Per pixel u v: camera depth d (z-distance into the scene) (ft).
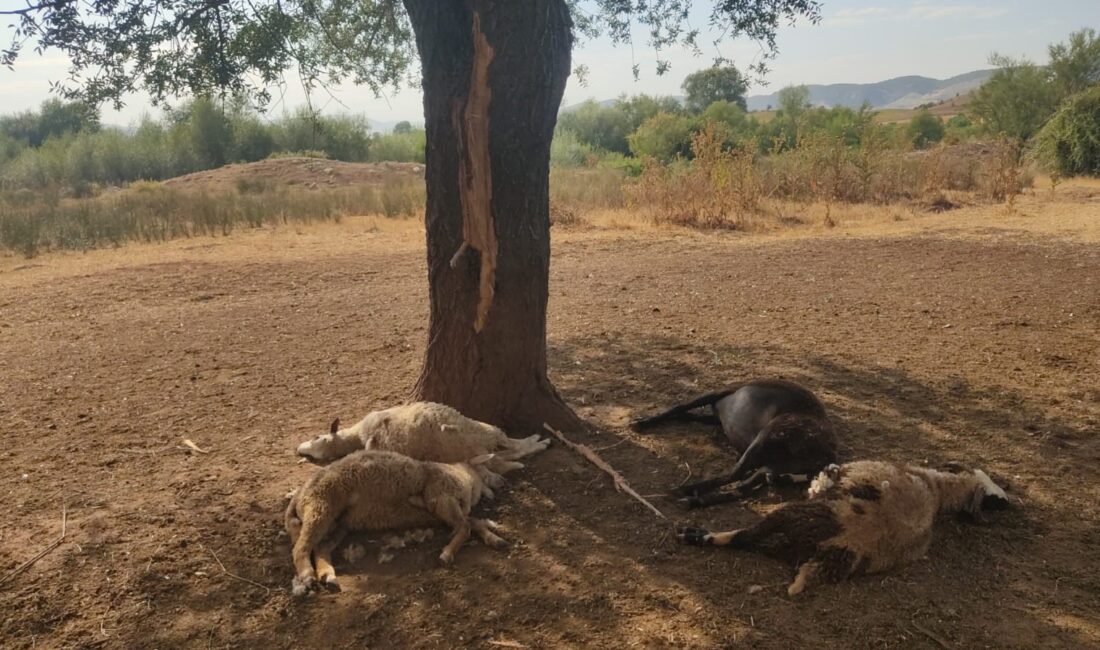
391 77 29.48
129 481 17.07
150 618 12.42
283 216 63.98
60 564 13.70
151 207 67.62
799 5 22.40
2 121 146.10
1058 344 25.59
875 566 13.04
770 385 17.44
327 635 12.00
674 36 26.86
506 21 16.44
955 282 35.32
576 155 120.67
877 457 17.62
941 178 71.77
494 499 15.98
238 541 14.42
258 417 21.03
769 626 12.01
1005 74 133.69
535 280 18.29
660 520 15.12
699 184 58.75
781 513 13.60
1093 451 17.87
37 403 22.39
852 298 32.89
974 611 12.37
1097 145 82.74
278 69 22.79
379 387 23.26
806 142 72.13
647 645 11.65
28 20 18.22
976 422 19.58
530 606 12.57
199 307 35.09
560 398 19.83
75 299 36.88
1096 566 13.57
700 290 35.58
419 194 71.05
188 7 20.38
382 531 14.65
